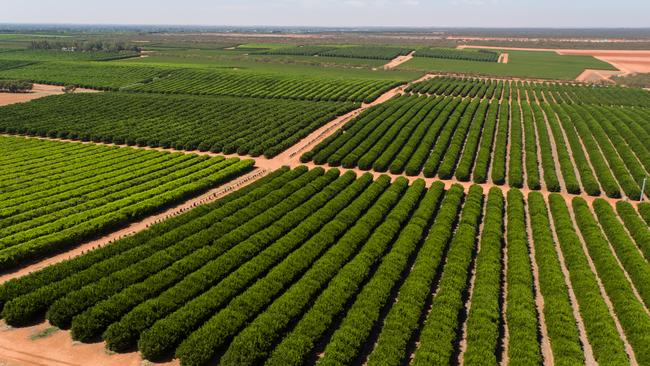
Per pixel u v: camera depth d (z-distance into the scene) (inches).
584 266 1734.7
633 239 2058.3
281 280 1576.0
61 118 4072.3
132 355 1269.7
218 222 1984.5
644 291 1605.6
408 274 1731.1
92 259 1692.9
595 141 3553.2
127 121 4001.0
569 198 2564.0
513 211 2213.3
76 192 2335.1
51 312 1368.1
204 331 1295.5
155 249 1770.4
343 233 2000.5
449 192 2423.7
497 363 1258.0
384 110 4475.9
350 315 1393.9
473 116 4394.7
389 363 1209.4
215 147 3319.4
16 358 1240.2
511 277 1648.6
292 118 4158.5
